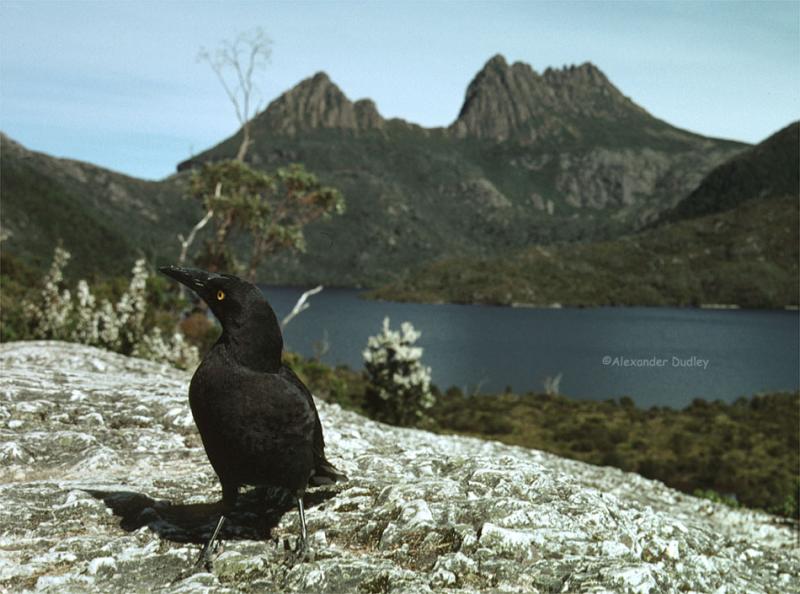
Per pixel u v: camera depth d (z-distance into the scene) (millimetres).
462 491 5352
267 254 45469
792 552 8133
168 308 26203
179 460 6500
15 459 6137
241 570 4141
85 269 158500
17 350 12445
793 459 67500
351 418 11719
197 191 43688
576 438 74875
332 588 3914
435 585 3932
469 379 167250
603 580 3932
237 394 3979
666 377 176375
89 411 7449
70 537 4566
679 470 59750
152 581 4039
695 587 4578
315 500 5246
